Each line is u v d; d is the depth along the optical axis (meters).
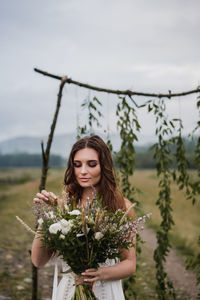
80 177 1.97
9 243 6.39
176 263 5.64
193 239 6.82
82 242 1.67
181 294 4.18
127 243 1.70
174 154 3.17
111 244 1.68
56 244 1.63
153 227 8.66
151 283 4.62
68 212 1.71
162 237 3.27
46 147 2.76
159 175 3.24
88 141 2.00
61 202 1.83
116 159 3.02
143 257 6.06
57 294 1.89
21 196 14.92
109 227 1.65
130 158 3.00
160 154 3.18
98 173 1.98
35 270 2.90
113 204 2.01
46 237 1.70
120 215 1.73
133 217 1.83
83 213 1.58
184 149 3.14
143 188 15.23
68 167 2.09
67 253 1.64
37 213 1.81
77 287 1.77
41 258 1.91
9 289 4.01
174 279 4.82
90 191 2.06
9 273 4.60
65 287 1.86
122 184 3.00
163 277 3.27
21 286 4.16
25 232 7.59
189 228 8.02
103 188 2.02
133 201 2.93
